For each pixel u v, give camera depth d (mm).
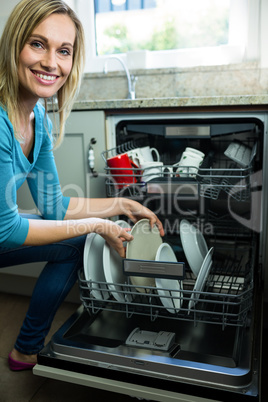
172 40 2172
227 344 1078
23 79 990
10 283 2008
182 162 1416
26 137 1171
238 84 1965
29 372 1399
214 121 1497
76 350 990
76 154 1642
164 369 910
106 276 1103
